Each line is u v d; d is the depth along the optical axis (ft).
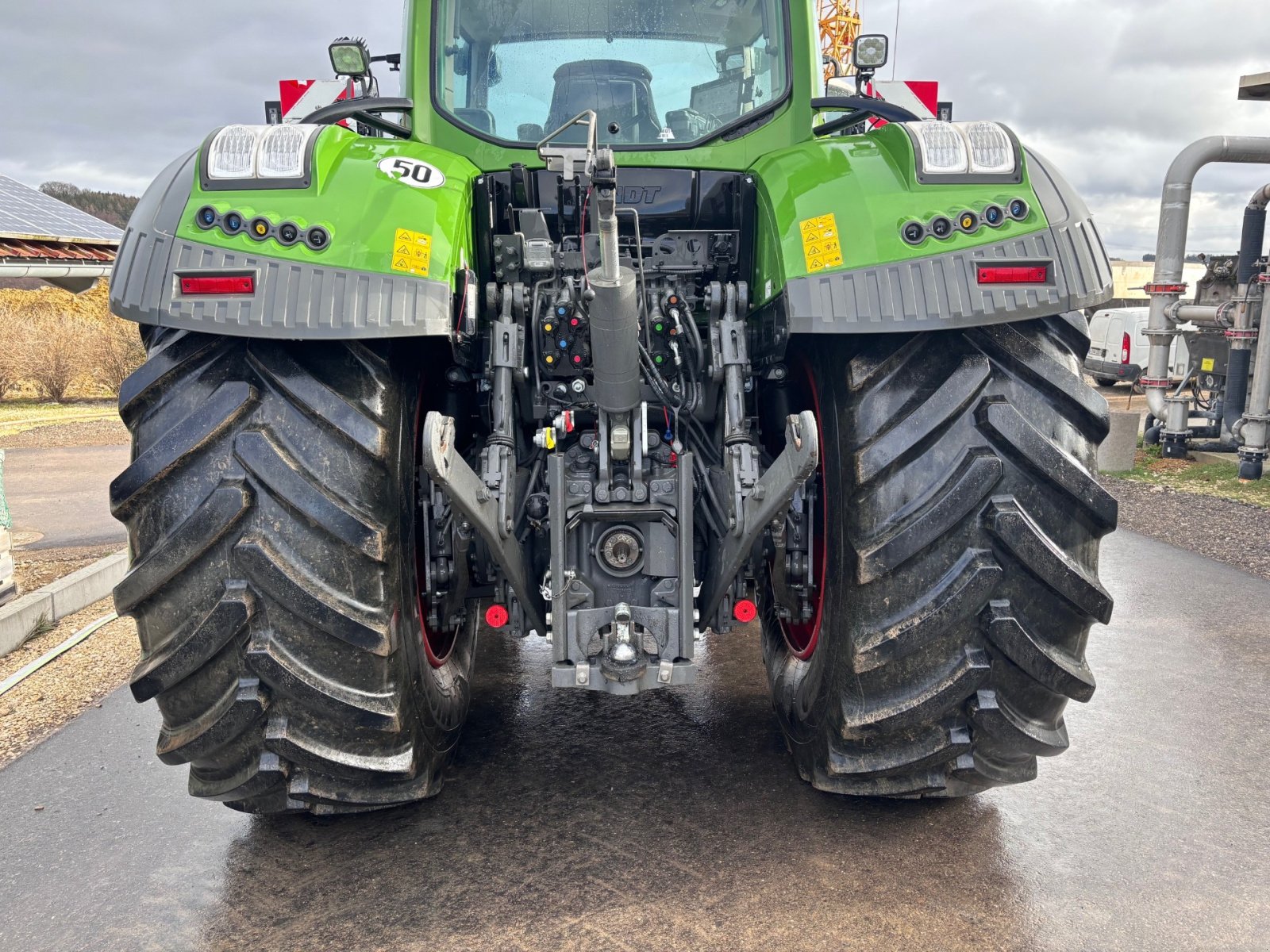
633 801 9.13
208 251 6.68
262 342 6.90
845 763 7.59
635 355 7.61
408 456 7.49
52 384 67.41
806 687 8.28
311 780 7.32
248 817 9.02
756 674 12.61
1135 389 53.88
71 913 7.55
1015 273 6.77
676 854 8.18
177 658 6.74
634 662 7.58
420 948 7.02
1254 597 16.33
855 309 6.87
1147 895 7.64
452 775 9.74
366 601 6.88
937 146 7.17
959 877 7.84
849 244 7.02
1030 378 6.92
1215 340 34.91
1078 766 9.96
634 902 7.50
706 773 9.72
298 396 6.77
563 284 8.70
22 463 37.04
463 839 8.48
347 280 6.66
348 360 6.97
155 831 8.81
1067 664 7.09
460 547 8.09
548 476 7.85
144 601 6.82
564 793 9.33
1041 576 6.76
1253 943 7.04
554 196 9.45
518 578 8.06
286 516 6.70
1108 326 55.26
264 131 7.16
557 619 7.86
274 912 7.50
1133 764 10.00
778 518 7.55
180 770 10.14
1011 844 8.37
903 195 7.13
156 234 6.77
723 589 8.03
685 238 9.07
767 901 7.50
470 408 9.62
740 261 9.03
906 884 7.73
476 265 8.64
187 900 7.70
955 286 6.79
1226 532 21.48
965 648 7.01
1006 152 7.16
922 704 7.02
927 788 7.70
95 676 13.26
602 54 9.56
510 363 8.00
